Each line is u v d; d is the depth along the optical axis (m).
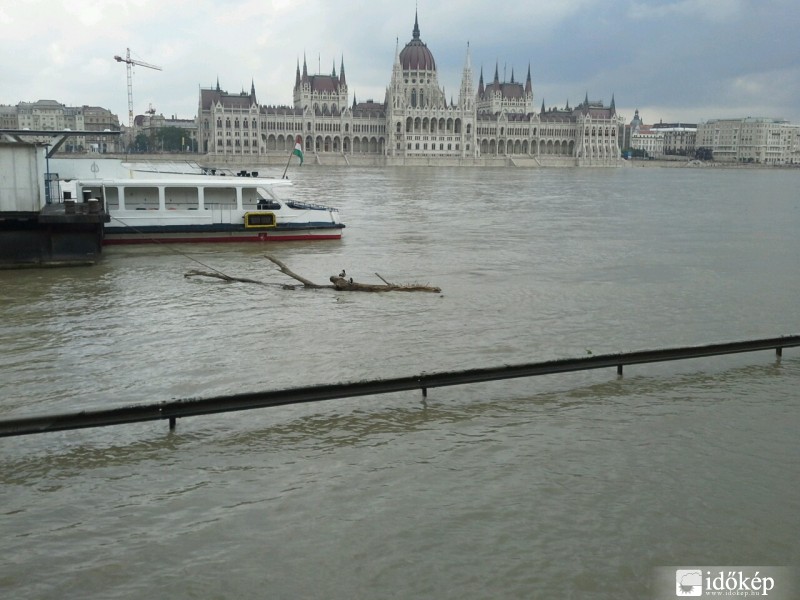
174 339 22.95
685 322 26.12
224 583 10.38
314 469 13.82
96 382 18.62
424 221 65.06
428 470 13.78
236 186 46.66
